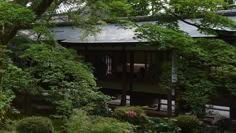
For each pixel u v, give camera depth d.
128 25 9.63
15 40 10.73
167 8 9.38
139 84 13.93
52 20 11.36
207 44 8.84
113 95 14.84
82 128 6.70
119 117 9.54
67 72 8.69
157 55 13.27
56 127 9.27
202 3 8.70
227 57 8.34
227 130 9.77
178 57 9.94
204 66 9.28
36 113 12.18
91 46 13.98
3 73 7.93
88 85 8.96
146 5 9.92
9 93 7.62
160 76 12.41
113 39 12.58
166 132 8.98
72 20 11.05
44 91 10.04
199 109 9.57
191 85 8.77
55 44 9.54
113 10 10.20
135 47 13.23
